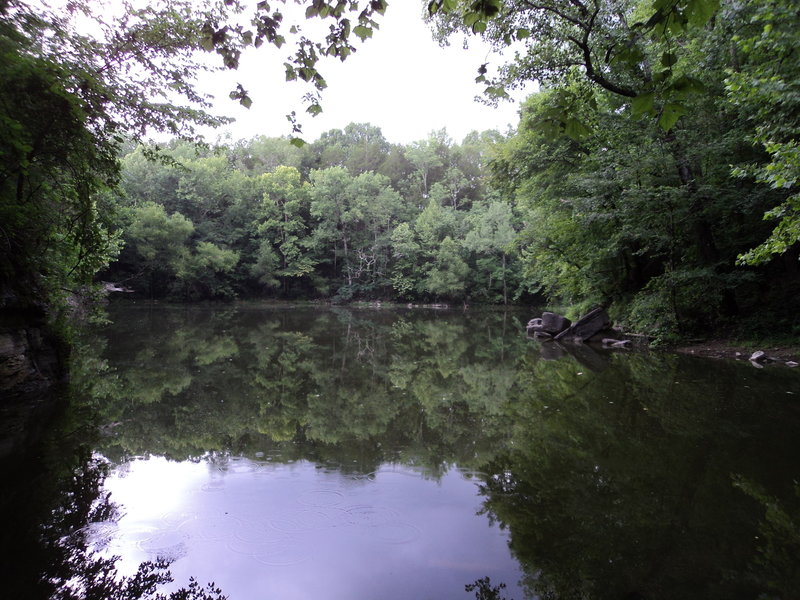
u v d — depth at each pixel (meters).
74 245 9.82
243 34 4.04
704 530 4.17
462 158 67.31
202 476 5.51
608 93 12.08
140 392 9.68
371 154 69.44
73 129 7.71
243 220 50.94
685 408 8.11
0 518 4.37
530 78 9.79
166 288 43.50
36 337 9.24
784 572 3.52
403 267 51.78
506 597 3.27
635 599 3.23
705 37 11.48
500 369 13.20
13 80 6.68
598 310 19.62
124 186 39.94
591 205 14.90
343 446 6.77
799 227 8.09
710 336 14.83
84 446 6.39
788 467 5.48
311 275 52.47
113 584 3.43
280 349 16.86
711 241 14.38
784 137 8.80
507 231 47.69
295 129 4.43
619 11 10.85
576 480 5.39
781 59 8.70
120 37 8.05
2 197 7.73
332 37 3.97
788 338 12.99
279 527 4.32
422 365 14.03
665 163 13.44
